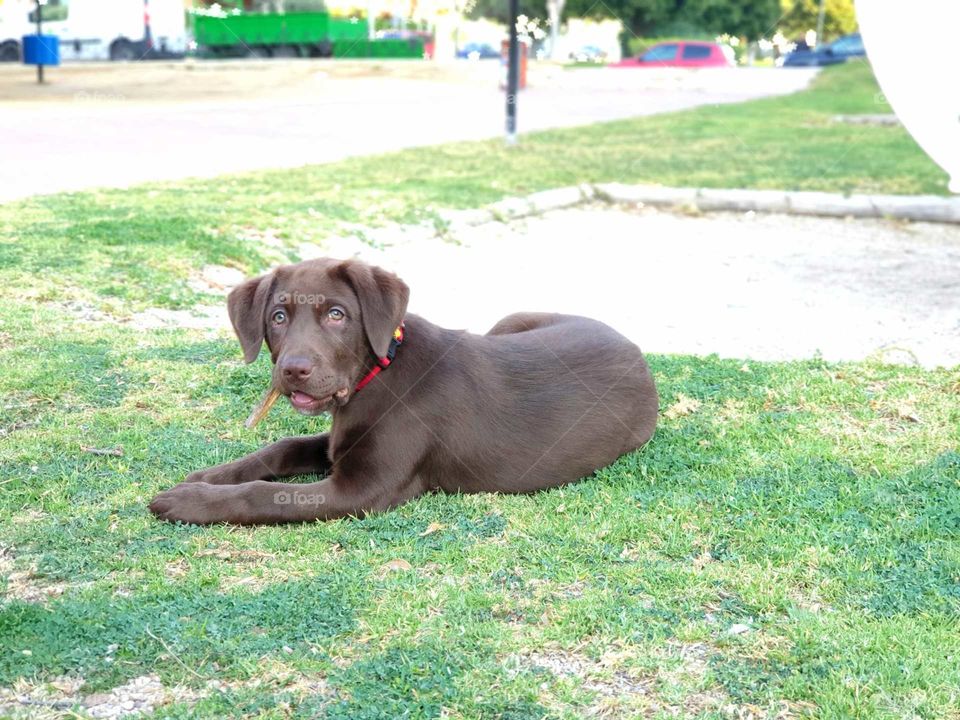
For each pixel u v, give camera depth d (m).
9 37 10.86
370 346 1.50
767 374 2.07
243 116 6.75
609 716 1.09
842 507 1.53
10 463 1.62
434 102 8.33
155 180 4.04
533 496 1.59
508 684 1.13
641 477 1.64
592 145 5.75
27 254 2.60
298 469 1.62
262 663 1.15
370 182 4.14
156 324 2.31
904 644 1.20
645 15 12.58
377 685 1.12
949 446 1.75
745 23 12.36
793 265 3.21
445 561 1.38
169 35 11.11
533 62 13.11
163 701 1.10
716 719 1.08
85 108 6.78
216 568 1.35
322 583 1.31
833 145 6.01
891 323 2.53
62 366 1.97
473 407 1.57
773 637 1.21
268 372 2.00
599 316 2.60
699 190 4.18
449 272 3.02
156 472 1.62
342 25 11.95
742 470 1.66
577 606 1.27
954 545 1.42
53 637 1.18
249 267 2.78
